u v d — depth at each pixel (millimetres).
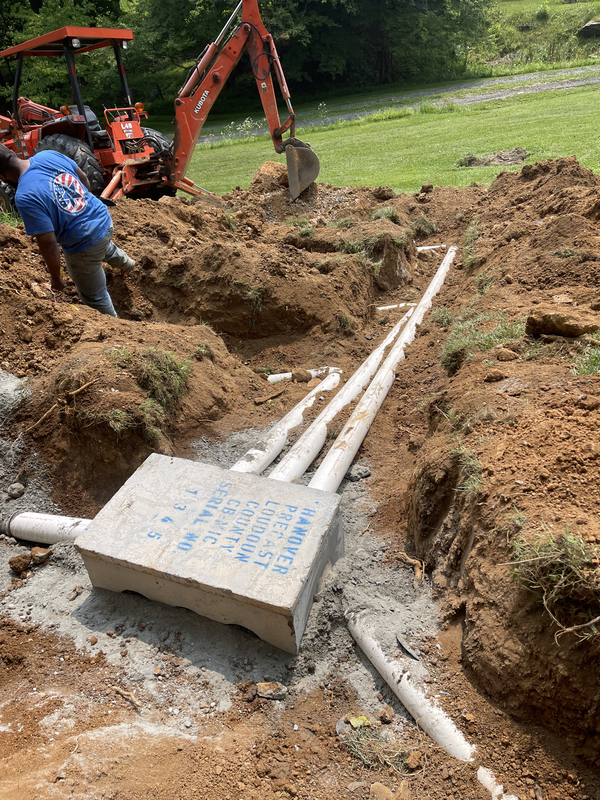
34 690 2928
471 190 12102
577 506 2744
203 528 3240
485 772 2402
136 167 10906
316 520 3252
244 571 2973
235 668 2977
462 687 2680
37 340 5031
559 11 39469
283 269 7016
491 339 4770
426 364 5824
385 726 2689
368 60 37938
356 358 6527
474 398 3820
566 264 5867
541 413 3438
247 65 37500
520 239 7449
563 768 2365
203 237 8344
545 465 3010
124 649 3102
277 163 12945
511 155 14555
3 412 4430
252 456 4363
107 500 4184
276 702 2816
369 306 7754
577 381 3689
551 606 2438
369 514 3984
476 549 2902
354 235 8766
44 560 3752
